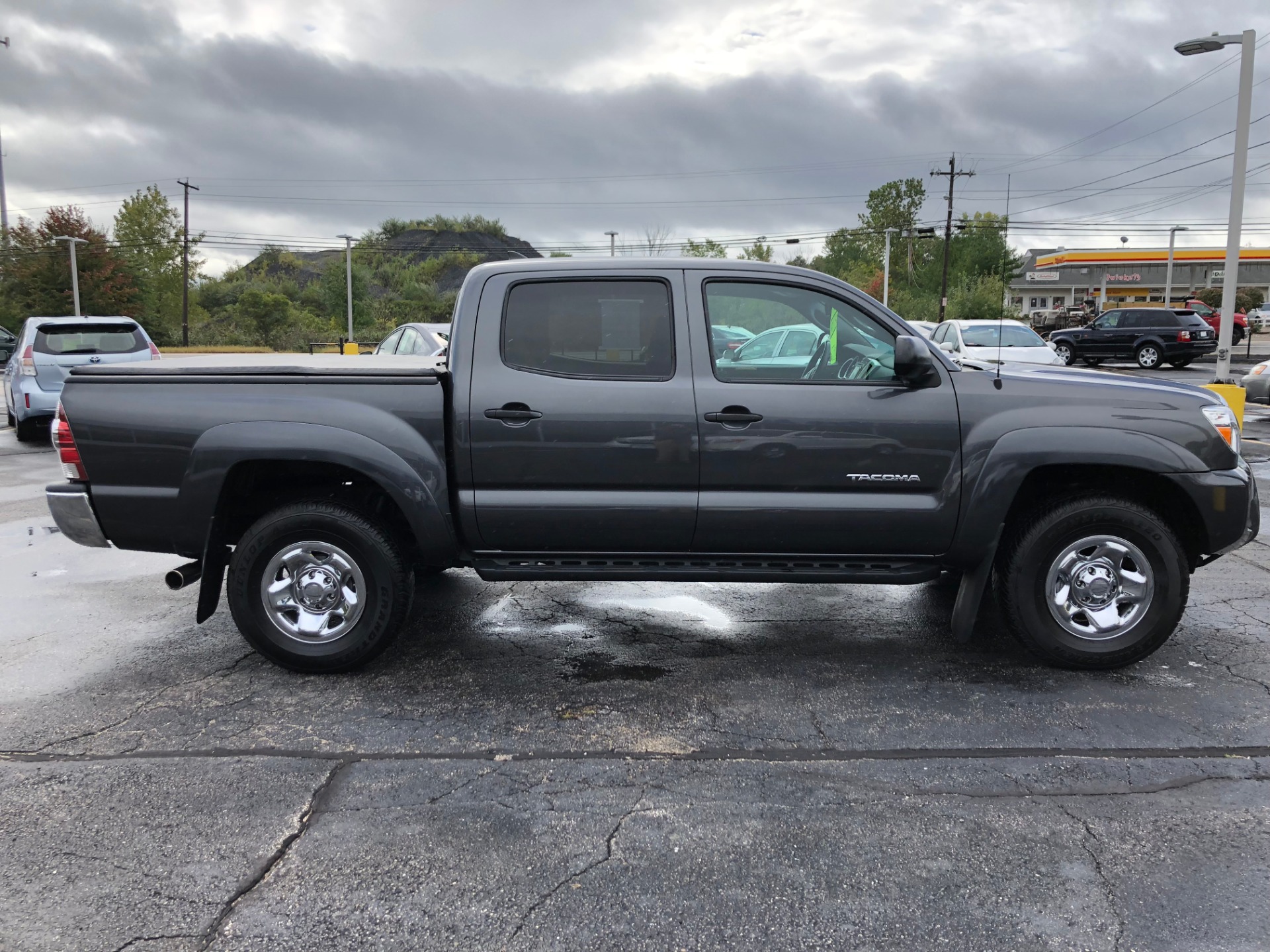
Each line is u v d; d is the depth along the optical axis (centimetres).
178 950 235
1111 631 411
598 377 401
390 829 292
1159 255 6525
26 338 1272
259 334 5875
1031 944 236
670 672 429
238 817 300
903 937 239
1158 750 344
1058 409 397
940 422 396
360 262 10600
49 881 265
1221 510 397
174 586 402
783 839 285
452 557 418
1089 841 283
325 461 400
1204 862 272
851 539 405
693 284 406
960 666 434
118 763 338
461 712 384
